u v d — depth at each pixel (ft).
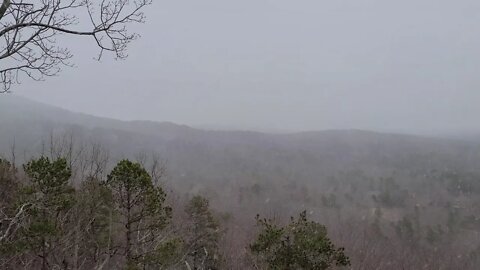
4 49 16.65
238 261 95.09
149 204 44.62
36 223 35.01
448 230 243.19
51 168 38.40
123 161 44.27
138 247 47.44
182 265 63.62
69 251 43.19
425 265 185.57
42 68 18.15
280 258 43.09
